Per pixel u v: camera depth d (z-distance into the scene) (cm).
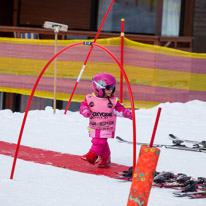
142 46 1900
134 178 512
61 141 1184
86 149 1098
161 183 767
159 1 2630
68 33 2223
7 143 1118
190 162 1003
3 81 1950
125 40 1889
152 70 1911
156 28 2644
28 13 2817
